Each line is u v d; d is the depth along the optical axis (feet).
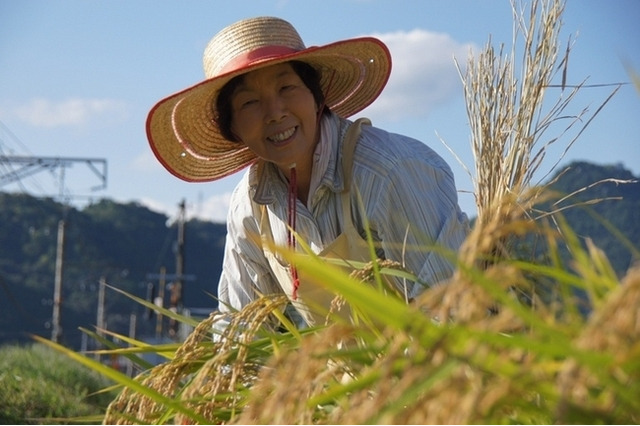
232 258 14.70
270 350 7.96
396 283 12.16
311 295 12.35
